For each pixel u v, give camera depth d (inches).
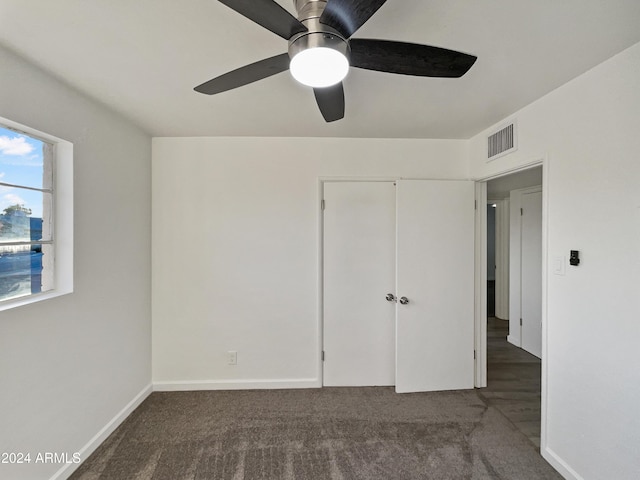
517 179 128.0
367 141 107.5
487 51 55.4
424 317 105.0
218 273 106.2
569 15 45.9
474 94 73.3
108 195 82.0
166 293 105.2
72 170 69.6
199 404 96.5
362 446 77.2
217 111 83.6
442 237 105.6
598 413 59.8
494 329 176.2
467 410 93.5
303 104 79.3
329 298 108.2
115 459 72.7
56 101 65.1
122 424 86.2
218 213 105.8
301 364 108.0
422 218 105.0
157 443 78.2
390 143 107.8
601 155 59.3
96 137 77.3
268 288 107.0
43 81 62.0
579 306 64.1
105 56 57.0
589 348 61.8
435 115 86.4
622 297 55.6
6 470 54.5
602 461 59.0
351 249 108.2
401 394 103.0
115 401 84.7
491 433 82.5
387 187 108.3
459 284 106.1
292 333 107.6
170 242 105.0
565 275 67.4
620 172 55.8
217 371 106.6
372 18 46.6
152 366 105.0
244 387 106.6
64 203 69.1
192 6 44.0
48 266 67.7
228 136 105.2
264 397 101.0
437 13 45.6
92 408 75.7
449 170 109.0
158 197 104.4
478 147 102.7
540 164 77.1
